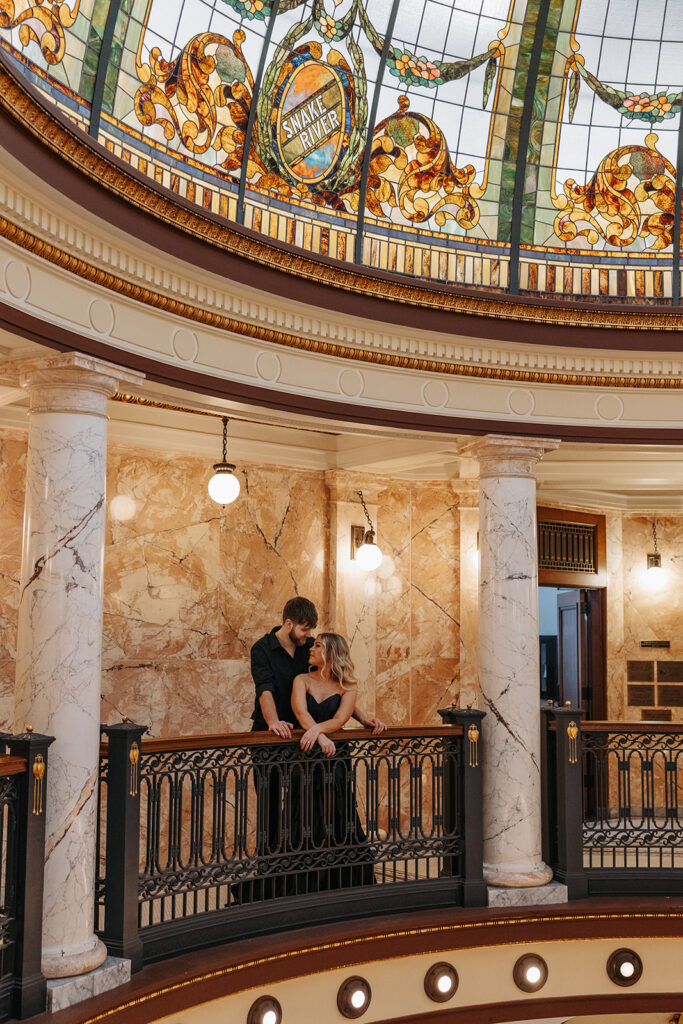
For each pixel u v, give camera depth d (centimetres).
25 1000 482
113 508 834
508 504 744
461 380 747
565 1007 691
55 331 541
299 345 686
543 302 729
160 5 612
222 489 772
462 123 760
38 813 500
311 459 947
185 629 862
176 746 579
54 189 509
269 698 630
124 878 544
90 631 549
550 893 698
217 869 604
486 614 736
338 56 709
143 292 595
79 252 549
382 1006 648
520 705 718
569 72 763
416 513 1005
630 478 968
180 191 642
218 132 661
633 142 784
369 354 714
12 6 529
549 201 784
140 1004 524
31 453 561
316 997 624
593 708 1134
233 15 653
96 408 569
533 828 709
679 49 762
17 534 775
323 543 958
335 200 724
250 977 584
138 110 614
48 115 487
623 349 750
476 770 700
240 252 624
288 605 660
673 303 788
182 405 670
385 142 738
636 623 1141
